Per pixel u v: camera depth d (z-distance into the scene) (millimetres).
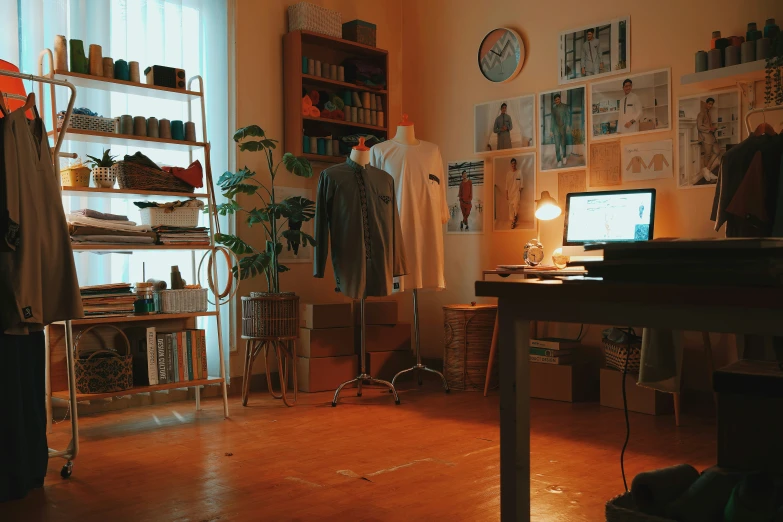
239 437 3670
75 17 4215
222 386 4160
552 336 5082
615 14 4812
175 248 4016
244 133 4562
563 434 3680
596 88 4898
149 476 2992
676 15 4512
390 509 2559
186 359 4074
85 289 3695
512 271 4582
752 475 1285
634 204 4523
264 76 5207
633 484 1387
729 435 1586
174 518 2486
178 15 4727
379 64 5840
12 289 2609
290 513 2527
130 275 4449
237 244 4629
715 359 4332
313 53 5504
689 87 4445
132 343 4031
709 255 970
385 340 5371
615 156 4801
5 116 2668
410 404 4547
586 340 4922
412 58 6074
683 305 968
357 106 5598
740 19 4230
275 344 4523
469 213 5652
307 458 3252
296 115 5191
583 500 2641
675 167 4508
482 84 5590
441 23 5871
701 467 3051
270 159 4730
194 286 4223
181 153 4703
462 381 5047
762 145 3717
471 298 5637
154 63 4602
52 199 2828
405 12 6117
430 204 4961
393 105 6090
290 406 4484
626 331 4242
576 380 4582
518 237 5340
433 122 5926
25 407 2809
